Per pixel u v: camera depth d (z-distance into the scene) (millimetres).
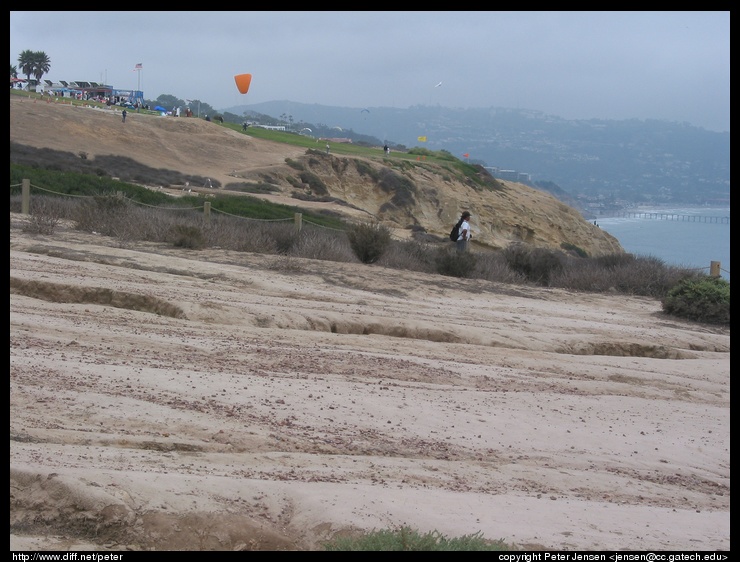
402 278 20922
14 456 6266
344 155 70000
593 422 10000
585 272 25406
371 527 5742
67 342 10438
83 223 22953
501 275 24625
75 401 8000
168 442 7242
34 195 28469
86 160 54750
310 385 9820
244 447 7508
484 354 13586
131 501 5680
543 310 19562
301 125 172000
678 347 17031
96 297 13898
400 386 10414
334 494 6270
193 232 21656
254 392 9164
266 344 12016
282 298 16250
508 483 7504
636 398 11602
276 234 23469
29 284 13812
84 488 5668
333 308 15719
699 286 20719
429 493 6672
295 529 5824
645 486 8000
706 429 10367
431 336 14789
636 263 26750
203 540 5570
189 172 58156
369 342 13320
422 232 51844
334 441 8023
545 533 6031
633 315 20609
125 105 90625
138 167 56344
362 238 23172
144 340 11172
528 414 9930
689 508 7504
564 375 12742
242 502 5992
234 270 18625
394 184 64625
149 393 8617
